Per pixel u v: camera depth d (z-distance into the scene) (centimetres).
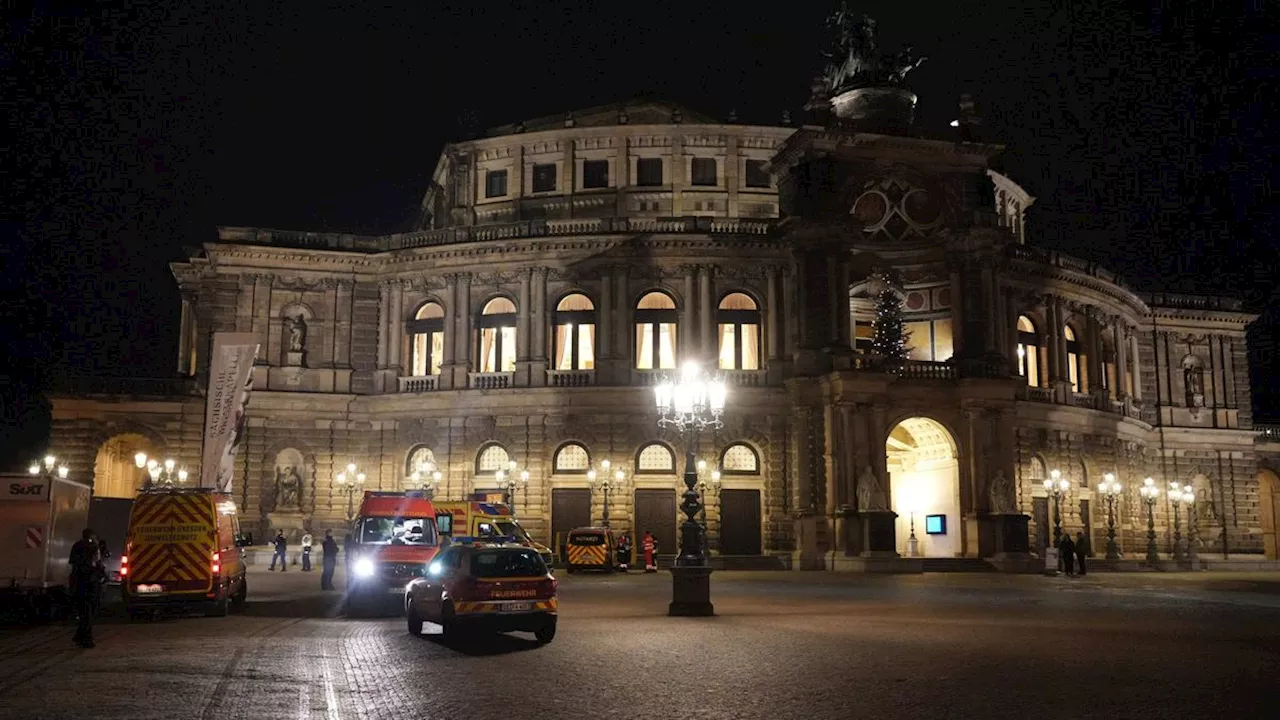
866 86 7188
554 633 2619
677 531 6819
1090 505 7644
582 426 6894
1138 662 2128
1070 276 7544
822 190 6788
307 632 2831
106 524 4469
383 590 3412
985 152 7119
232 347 5544
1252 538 8762
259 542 6962
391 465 7194
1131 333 8562
